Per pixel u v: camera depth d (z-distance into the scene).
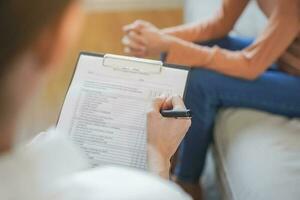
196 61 1.32
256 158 1.15
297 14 1.26
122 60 0.98
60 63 0.41
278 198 1.02
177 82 0.95
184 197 0.47
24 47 0.37
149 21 2.60
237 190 1.12
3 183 0.37
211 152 1.53
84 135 0.91
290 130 1.25
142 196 0.43
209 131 1.42
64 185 0.41
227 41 1.56
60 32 0.38
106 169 0.46
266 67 1.31
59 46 0.39
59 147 0.43
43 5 0.36
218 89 1.33
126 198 0.42
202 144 1.43
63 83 2.01
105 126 0.91
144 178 0.45
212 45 1.56
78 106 0.94
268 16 1.37
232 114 1.34
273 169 1.10
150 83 0.95
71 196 0.40
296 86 1.33
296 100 1.33
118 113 0.92
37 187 0.39
